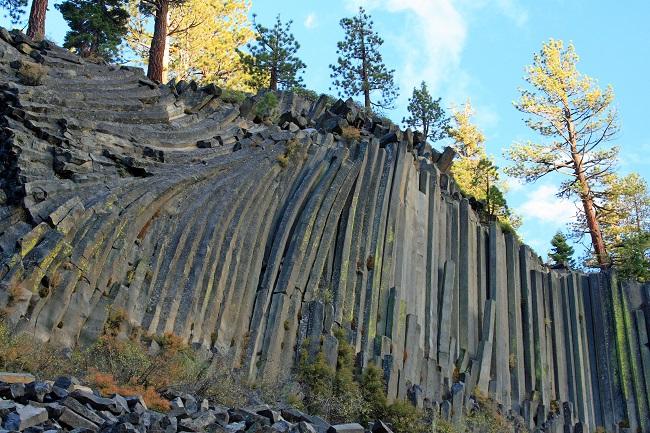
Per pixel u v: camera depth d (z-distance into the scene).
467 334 34.53
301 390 24.83
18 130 26.27
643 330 40.34
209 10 53.22
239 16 54.97
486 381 33.44
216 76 52.81
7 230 22.61
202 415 17.92
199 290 25.42
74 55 34.03
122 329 22.58
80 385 17.39
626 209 56.69
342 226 30.92
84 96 30.88
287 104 39.78
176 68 51.88
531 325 38.22
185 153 30.59
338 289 28.89
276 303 27.08
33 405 15.34
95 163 26.97
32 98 28.22
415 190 35.88
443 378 30.83
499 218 44.91
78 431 14.91
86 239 23.03
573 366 39.09
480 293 36.94
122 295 23.23
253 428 18.39
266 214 29.86
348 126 37.50
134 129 30.45
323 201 30.98
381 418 25.17
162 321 23.89
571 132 57.19
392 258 31.62
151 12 47.03
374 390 25.78
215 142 32.31
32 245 22.08
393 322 29.45
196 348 23.84
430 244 35.06
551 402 36.78
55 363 19.34
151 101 33.41
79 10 47.75
